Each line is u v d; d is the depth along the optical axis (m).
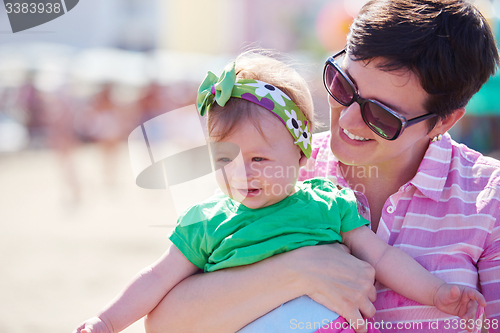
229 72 1.58
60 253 5.15
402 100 1.44
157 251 5.17
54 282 4.34
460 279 1.49
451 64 1.38
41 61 12.16
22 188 8.62
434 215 1.58
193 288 1.50
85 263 4.82
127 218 6.44
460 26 1.38
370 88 1.44
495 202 1.53
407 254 1.53
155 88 10.63
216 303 1.45
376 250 1.55
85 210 6.98
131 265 4.76
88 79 10.94
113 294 4.10
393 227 1.62
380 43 1.39
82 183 8.88
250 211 1.62
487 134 7.41
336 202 1.63
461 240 1.53
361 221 1.61
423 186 1.58
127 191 8.14
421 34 1.36
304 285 1.44
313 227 1.58
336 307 1.43
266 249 1.50
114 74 11.13
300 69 2.06
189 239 1.61
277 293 1.44
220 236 1.58
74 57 12.73
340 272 1.45
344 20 13.70
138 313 1.54
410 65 1.37
